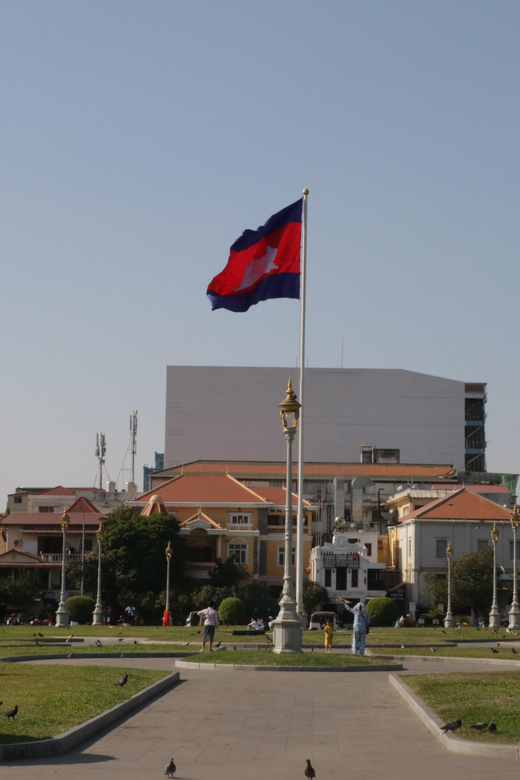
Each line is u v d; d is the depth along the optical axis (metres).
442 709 23.02
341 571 103.06
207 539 107.38
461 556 100.25
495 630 69.19
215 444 179.12
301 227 47.50
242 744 20.02
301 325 47.53
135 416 170.12
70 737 19.47
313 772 16.06
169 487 112.25
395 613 84.06
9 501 154.88
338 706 25.28
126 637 54.78
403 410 179.25
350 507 124.81
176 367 180.75
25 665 33.69
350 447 178.38
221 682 30.52
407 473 135.25
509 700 23.97
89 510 112.31
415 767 17.59
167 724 22.36
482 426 182.75
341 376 180.00
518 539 102.38
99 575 80.12
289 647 36.94
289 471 38.69
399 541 111.12
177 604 92.56
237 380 180.50
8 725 20.22
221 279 46.81
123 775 16.94
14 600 98.12
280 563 110.31
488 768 17.44
